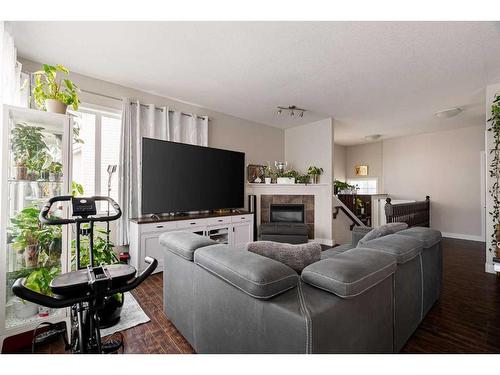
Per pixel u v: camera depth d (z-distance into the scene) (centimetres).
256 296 104
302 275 118
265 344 104
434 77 303
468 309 219
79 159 316
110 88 329
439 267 236
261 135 532
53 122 189
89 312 121
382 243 166
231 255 130
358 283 105
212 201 410
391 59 261
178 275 178
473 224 542
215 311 136
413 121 504
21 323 175
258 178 514
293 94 364
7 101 189
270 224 453
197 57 262
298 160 550
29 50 249
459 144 564
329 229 486
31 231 186
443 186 587
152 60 269
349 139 696
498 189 319
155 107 368
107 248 253
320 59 263
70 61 272
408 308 165
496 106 310
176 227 340
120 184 330
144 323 197
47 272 191
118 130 345
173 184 356
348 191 693
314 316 91
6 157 165
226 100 394
